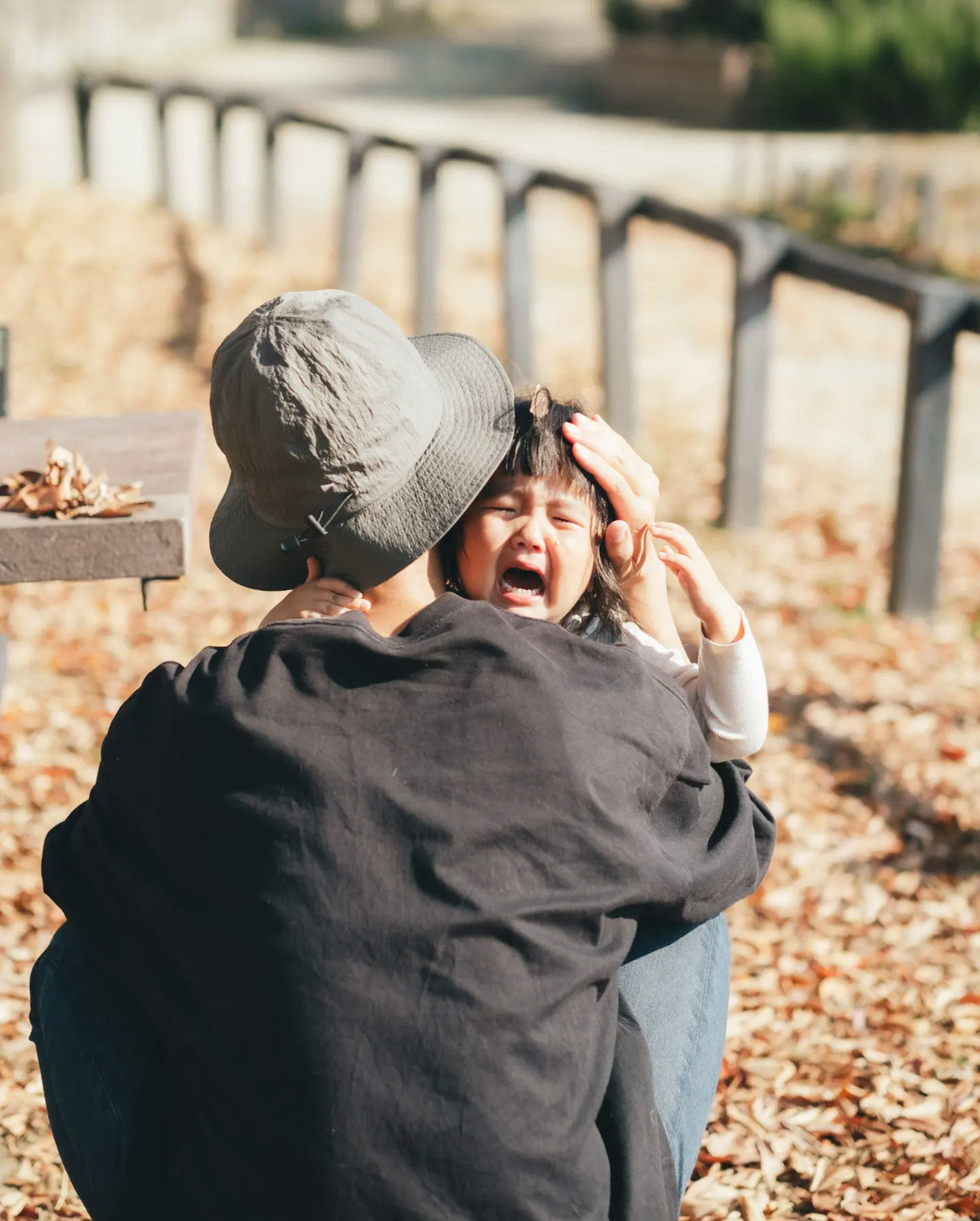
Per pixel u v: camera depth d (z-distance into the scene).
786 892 3.59
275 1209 1.49
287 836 1.53
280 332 1.65
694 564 1.96
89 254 9.99
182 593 5.48
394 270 11.78
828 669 4.95
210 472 6.75
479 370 1.87
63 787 3.95
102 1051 1.73
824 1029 3.05
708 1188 2.59
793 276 6.10
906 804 4.02
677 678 2.02
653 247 13.49
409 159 17.81
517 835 1.54
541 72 26.58
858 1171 2.62
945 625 5.39
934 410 5.24
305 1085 1.48
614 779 1.60
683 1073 1.77
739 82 21.23
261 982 1.52
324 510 1.68
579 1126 1.51
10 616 5.18
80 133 13.57
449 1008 1.48
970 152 17.81
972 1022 3.06
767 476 7.22
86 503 2.30
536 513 1.95
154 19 27.95
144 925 1.63
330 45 30.27
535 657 1.61
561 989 1.52
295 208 14.18
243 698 1.59
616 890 1.57
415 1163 1.45
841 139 19.62
